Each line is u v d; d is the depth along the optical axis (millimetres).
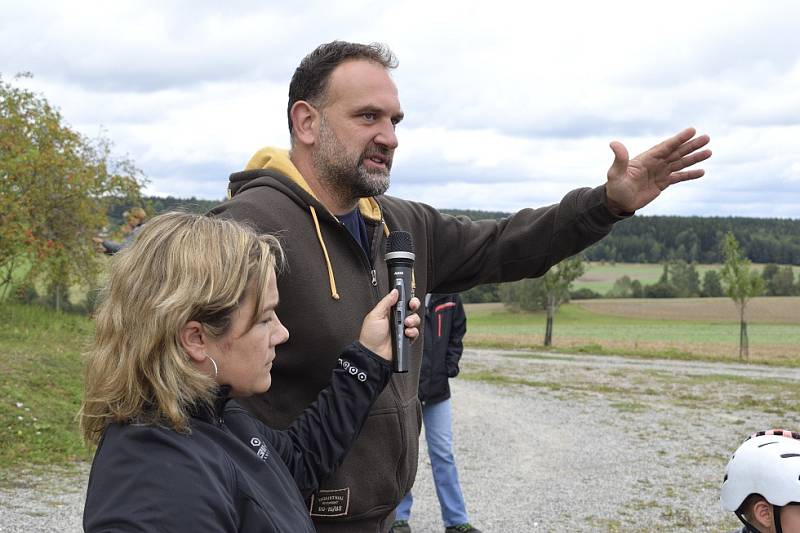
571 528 7121
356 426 2332
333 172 2607
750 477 2508
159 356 1707
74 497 6891
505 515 7508
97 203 20391
